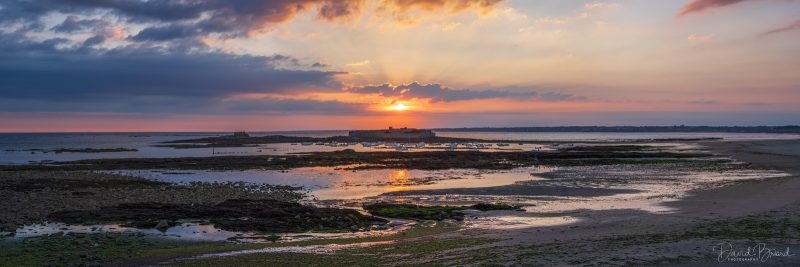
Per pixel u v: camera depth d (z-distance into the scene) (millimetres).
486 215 24438
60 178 43812
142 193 33125
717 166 54375
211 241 19078
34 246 17781
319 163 63562
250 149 114000
